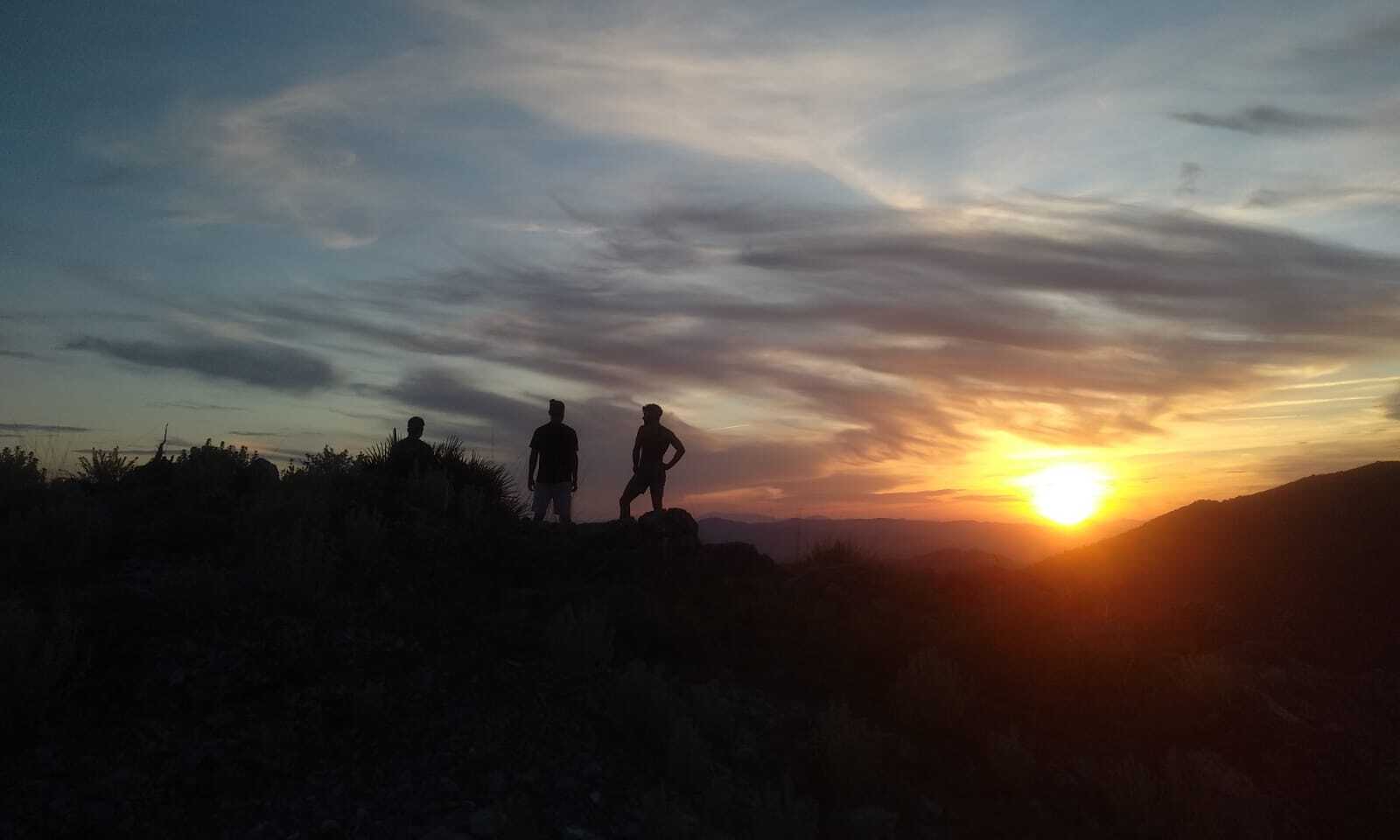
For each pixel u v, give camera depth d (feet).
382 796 20.39
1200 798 25.85
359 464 46.44
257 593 28.17
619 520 45.11
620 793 22.21
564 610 30.91
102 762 19.86
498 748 22.77
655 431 49.16
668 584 37.17
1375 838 25.66
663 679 28.50
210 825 18.67
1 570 27.86
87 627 24.45
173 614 25.94
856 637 33.81
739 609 35.27
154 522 33.35
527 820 20.12
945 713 29.22
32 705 20.68
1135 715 31.19
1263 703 32.71
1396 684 37.55
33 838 17.31
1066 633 36.01
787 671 31.63
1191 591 64.49
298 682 24.17
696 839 20.51
